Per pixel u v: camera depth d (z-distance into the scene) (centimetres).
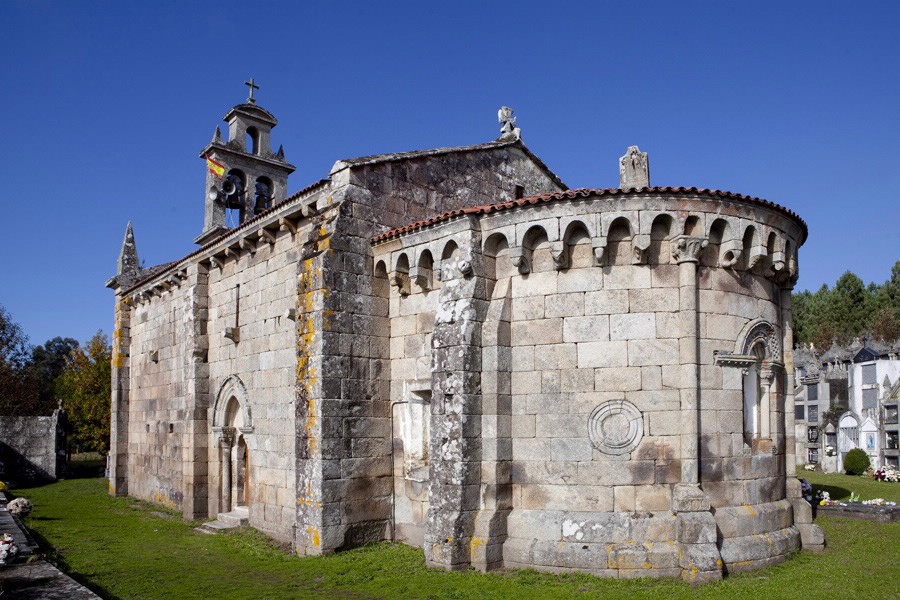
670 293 1355
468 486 1361
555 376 1379
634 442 1323
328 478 1548
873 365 4959
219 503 2212
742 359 1389
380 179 1736
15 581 1113
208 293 2370
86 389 4997
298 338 1648
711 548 1244
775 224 1452
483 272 1445
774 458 1470
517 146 2130
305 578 1353
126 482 3125
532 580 1247
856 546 1559
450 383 1402
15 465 4103
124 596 1253
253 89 2962
